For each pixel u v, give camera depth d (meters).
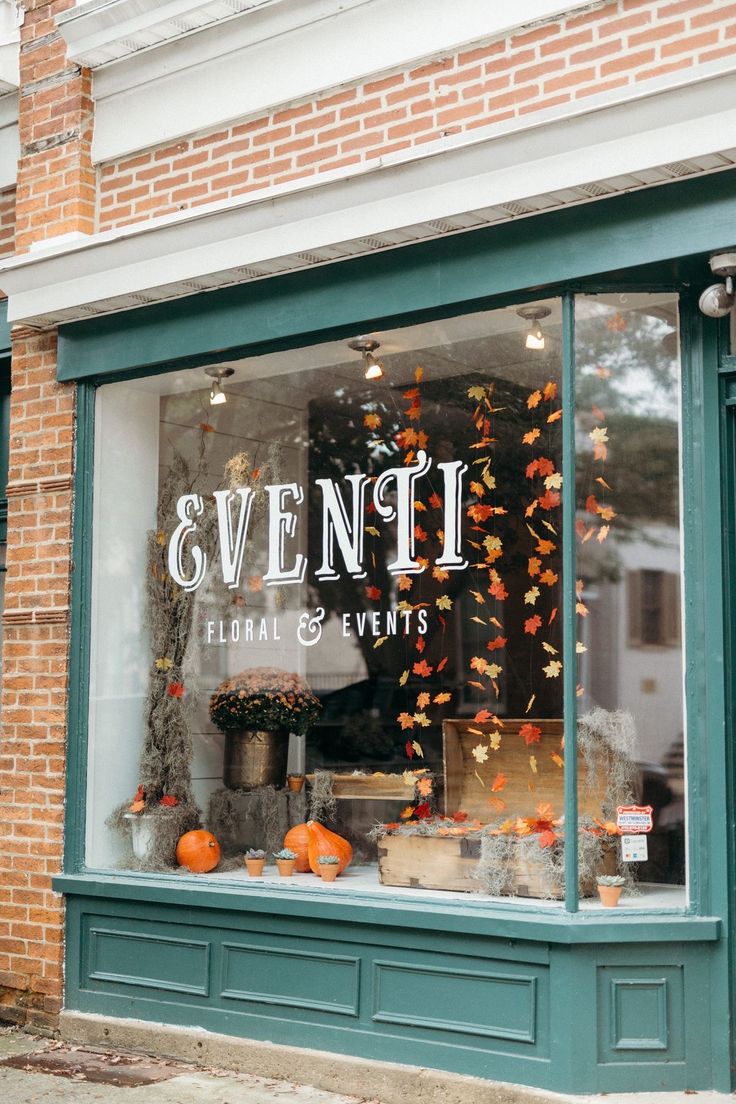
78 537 6.93
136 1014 6.45
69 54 7.01
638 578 5.39
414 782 5.99
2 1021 6.90
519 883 5.47
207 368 6.68
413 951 5.58
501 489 5.77
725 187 4.92
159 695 6.79
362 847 6.10
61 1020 6.63
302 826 6.30
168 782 6.72
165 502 6.87
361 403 6.26
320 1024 5.82
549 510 5.59
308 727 6.36
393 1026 5.60
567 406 5.45
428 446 6.04
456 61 5.79
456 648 5.91
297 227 5.84
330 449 6.37
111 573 6.93
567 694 5.41
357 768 6.18
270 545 6.56
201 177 6.66
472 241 5.57
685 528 5.34
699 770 5.25
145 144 6.86
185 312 6.56
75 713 6.83
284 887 6.04
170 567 6.85
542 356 5.59
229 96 6.54
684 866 5.25
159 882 6.45
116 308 6.74
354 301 5.94
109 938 6.61
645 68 5.25
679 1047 5.14
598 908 5.23
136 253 6.41
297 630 6.45
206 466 6.78
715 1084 5.12
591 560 5.45
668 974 5.16
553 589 5.56
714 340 5.36
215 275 6.21
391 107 5.99
